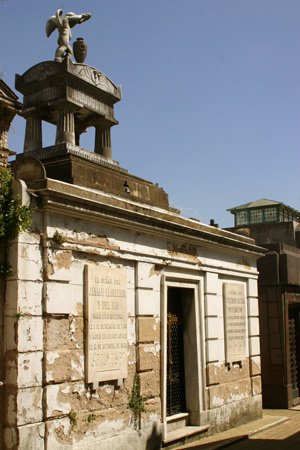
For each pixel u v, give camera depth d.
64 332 7.88
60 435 7.55
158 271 10.31
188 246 11.34
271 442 10.95
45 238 7.73
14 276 7.29
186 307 11.62
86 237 8.51
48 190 7.62
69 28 12.16
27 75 11.85
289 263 15.96
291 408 15.22
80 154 10.91
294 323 17.03
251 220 25.58
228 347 12.48
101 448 8.24
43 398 7.41
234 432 11.70
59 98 11.21
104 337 8.59
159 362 10.02
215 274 12.33
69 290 8.06
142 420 9.29
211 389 11.57
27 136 11.64
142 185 11.70
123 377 8.91
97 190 9.95
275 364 15.42
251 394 13.37
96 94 12.09
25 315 7.30
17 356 7.11
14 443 6.95
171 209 12.68
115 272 9.02
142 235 9.88
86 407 8.13
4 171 7.54
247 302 13.93
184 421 11.05
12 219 7.31
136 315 9.53
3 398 7.15
